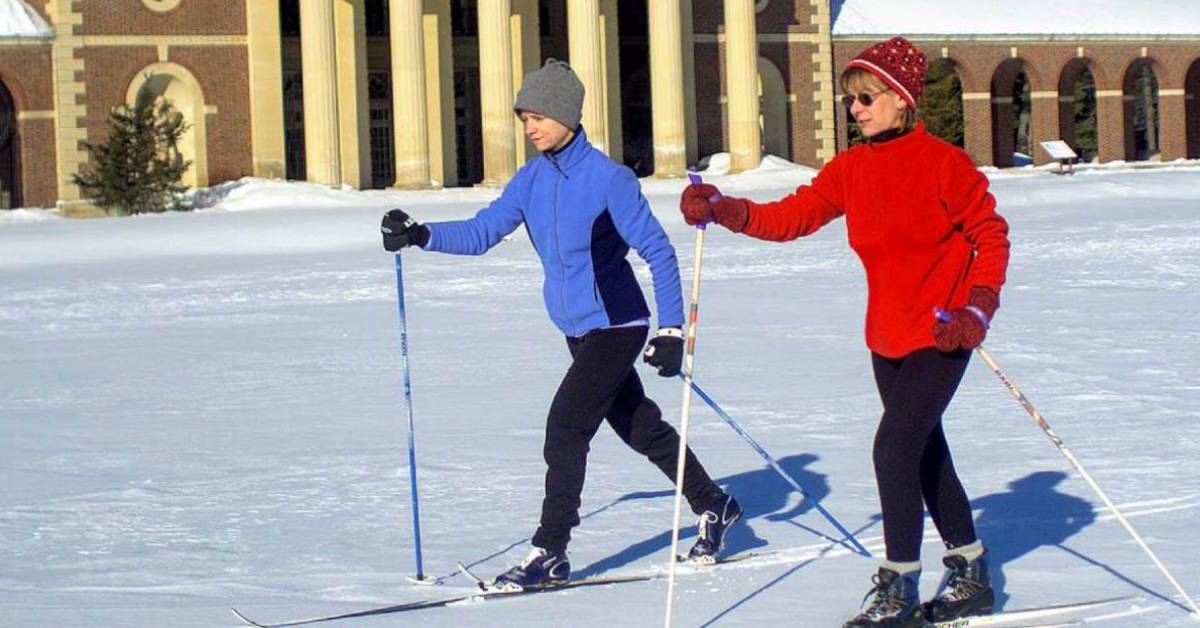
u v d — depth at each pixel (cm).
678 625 994
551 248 1116
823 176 1014
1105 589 1057
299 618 1027
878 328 984
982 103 10175
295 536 1291
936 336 934
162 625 1009
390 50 8931
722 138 9194
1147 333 2580
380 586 1119
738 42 8675
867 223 976
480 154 9181
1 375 2497
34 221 6700
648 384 2159
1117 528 1231
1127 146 11338
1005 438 1645
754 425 1784
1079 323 2741
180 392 2250
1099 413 1795
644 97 9544
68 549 1252
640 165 9538
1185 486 1373
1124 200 6444
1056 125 10469
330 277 4275
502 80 7944
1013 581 1088
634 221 1102
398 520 1345
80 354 2772
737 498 1399
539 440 1739
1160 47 10794
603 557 1198
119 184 7138
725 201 994
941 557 1164
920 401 959
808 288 3634
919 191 962
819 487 1433
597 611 1037
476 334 2925
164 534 1304
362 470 1580
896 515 955
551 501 1107
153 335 3067
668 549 1216
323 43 7694
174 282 4231
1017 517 1284
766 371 2275
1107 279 3544
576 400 1105
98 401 2175
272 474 1570
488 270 4388
